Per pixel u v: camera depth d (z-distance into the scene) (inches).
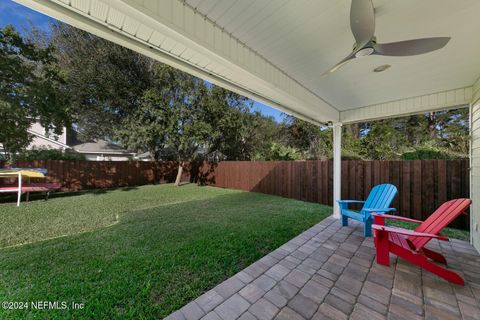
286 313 66.4
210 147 402.6
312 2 63.7
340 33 79.3
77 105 381.4
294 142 432.8
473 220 120.1
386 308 68.3
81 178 345.1
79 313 67.6
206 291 78.3
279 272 90.2
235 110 394.9
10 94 246.8
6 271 92.1
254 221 164.7
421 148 231.9
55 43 375.2
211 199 261.1
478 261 100.3
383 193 142.1
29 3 54.7
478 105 115.6
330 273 89.3
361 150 290.0
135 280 85.0
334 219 170.7
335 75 114.3
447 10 66.1
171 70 344.2
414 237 99.8
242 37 83.0
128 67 392.8
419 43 69.9
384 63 99.8
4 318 65.5
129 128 355.9
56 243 122.3
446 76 114.5
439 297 73.6
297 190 259.0
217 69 90.1
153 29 64.9
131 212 195.8
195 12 69.4
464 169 149.4
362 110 171.5
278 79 107.9
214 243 121.0
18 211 199.2
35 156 326.3
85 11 58.4
